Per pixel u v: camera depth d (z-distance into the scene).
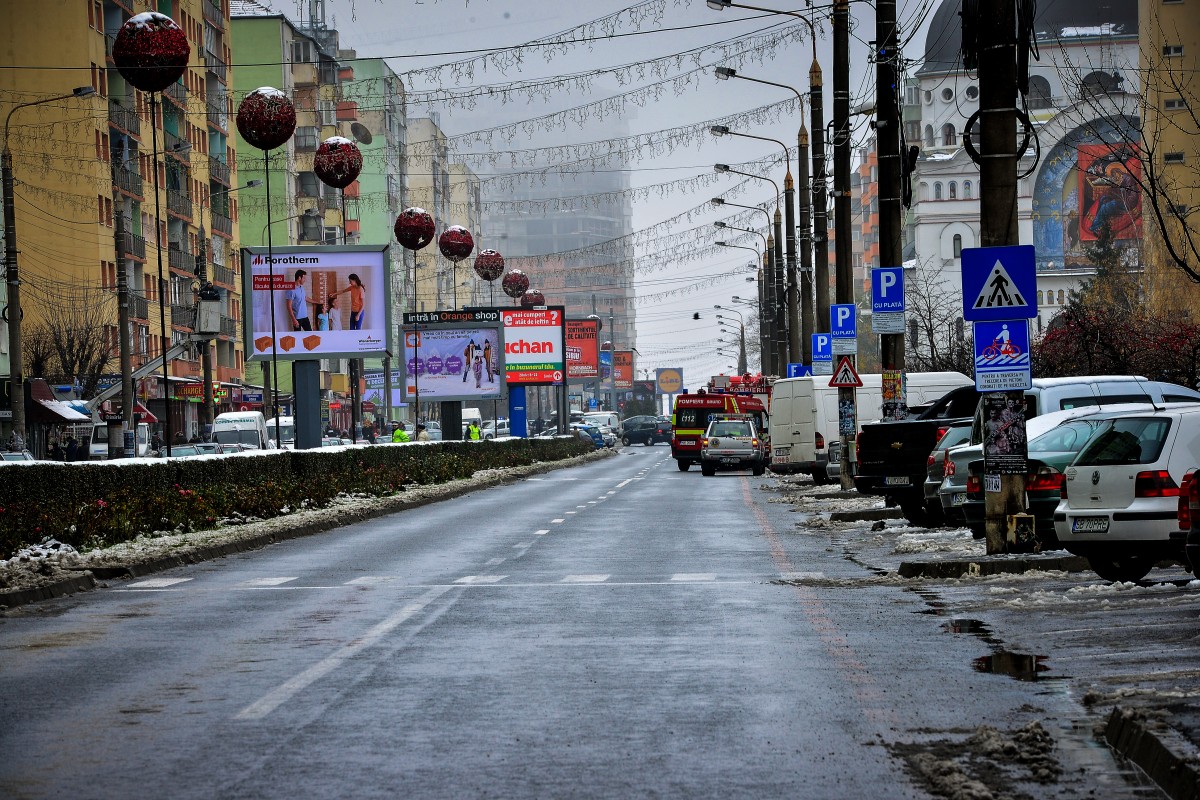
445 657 19.48
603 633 21.73
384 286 91.75
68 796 12.14
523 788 12.21
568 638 21.22
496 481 86.69
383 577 31.30
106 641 21.83
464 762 13.19
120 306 84.25
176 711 15.87
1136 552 25.75
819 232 75.81
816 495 60.81
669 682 17.30
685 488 76.56
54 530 36.03
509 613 24.39
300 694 16.75
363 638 21.47
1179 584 25.78
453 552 37.72
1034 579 27.73
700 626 22.39
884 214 48.50
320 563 35.34
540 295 156.12
